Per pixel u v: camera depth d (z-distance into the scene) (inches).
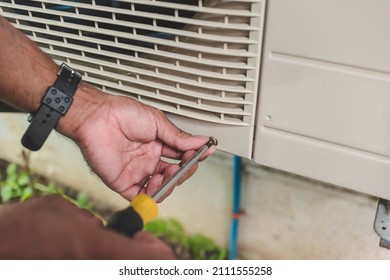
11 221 14.8
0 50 24.3
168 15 23.2
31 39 29.1
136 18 25.4
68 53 28.4
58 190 67.6
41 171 68.1
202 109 25.3
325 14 20.0
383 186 23.1
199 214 55.9
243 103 24.2
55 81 25.8
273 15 21.1
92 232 14.8
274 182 46.3
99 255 14.2
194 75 24.7
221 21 22.3
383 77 20.2
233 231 51.9
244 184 48.7
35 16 28.3
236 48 22.8
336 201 43.6
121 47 25.4
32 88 25.6
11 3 28.1
